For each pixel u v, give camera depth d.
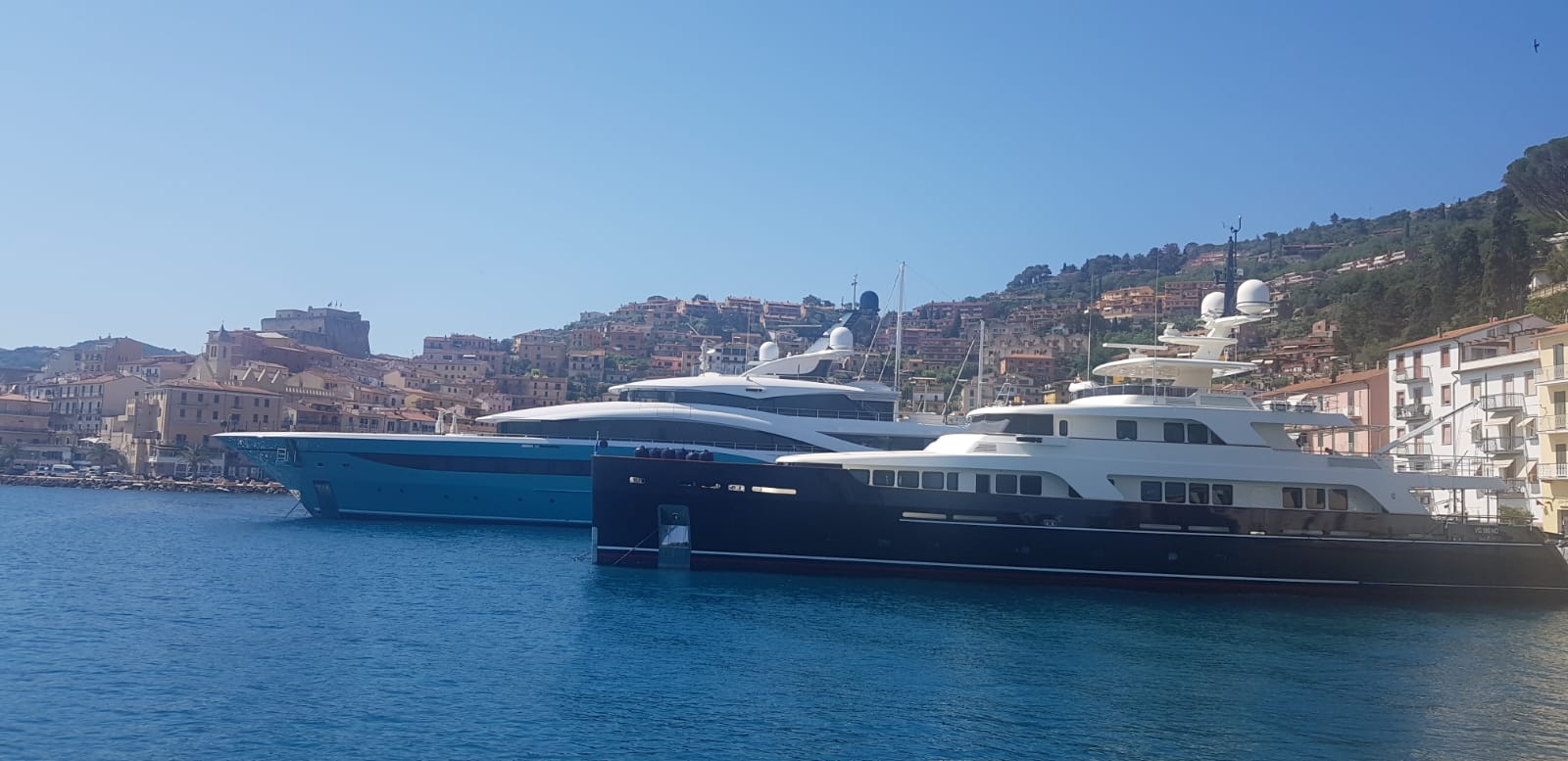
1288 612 44.41
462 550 58.88
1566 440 61.50
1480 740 27.66
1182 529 46.84
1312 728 28.41
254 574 49.31
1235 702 30.64
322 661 32.22
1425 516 48.09
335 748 24.53
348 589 45.03
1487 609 46.88
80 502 105.44
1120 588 47.09
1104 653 35.97
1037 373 194.38
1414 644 38.97
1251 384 126.50
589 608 40.88
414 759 23.98
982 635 38.00
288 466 73.75
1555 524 61.38
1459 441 73.38
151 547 59.75
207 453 146.12
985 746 26.25
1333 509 47.75
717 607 41.31
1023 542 46.75
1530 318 75.88
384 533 67.69
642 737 26.02
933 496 46.97
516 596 43.19
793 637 36.75
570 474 70.31
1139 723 28.44
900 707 29.14
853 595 44.34
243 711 27.06
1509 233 112.19
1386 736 27.92
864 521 47.22
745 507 47.94
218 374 159.00
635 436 69.25
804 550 47.81
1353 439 86.00
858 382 71.56
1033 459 47.06
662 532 48.75
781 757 24.97
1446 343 75.62
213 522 78.25
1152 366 50.00
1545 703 31.20
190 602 41.44
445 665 32.03
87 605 40.50
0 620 37.28
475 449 71.06
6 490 126.25
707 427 68.06
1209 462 47.28
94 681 29.42
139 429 151.75
